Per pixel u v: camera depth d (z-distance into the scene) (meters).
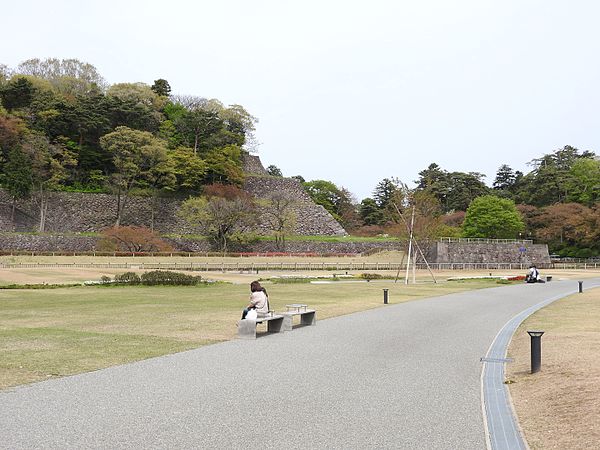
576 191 92.75
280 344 12.74
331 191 107.69
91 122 79.94
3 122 71.75
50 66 106.19
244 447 5.65
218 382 8.70
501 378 9.30
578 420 6.54
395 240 76.31
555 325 16.45
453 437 6.09
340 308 21.27
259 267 59.69
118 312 19.48
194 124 90.00
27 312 19.38
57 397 7.62
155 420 6.57
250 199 78.75
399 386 8.62
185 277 35.66
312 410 7.12
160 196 81.12
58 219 72.50
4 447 5.54
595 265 74.81
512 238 84.19
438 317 18.97
